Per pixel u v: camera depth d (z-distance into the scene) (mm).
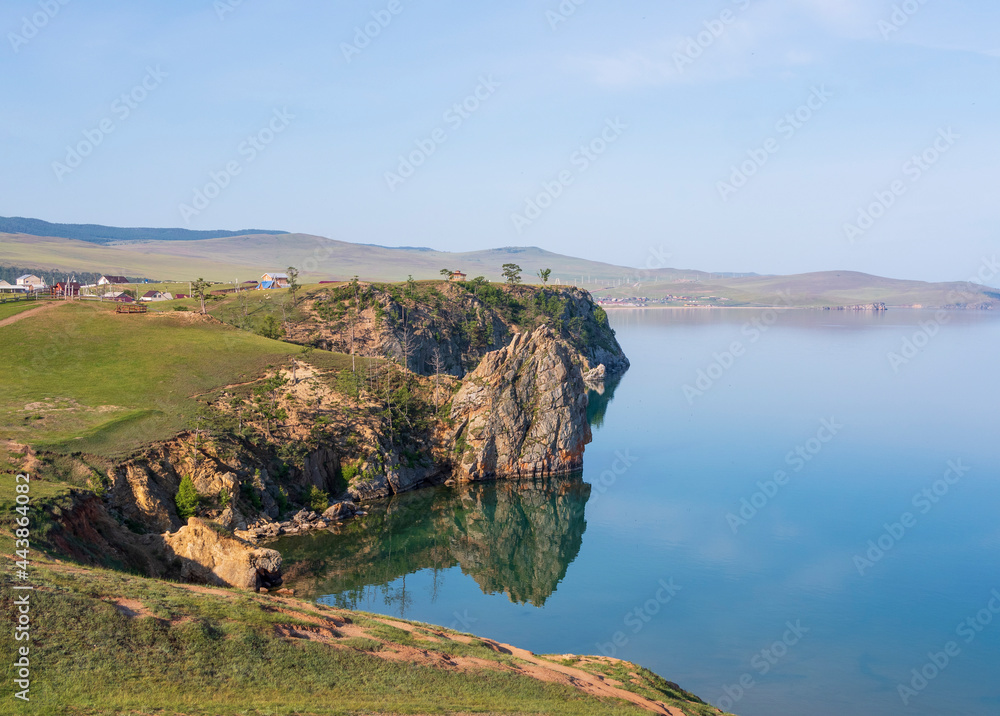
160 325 168250
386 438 139000
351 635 49344
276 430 124875
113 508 88500
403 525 122938
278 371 145250
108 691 35125
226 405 126062
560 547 116562
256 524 108938
